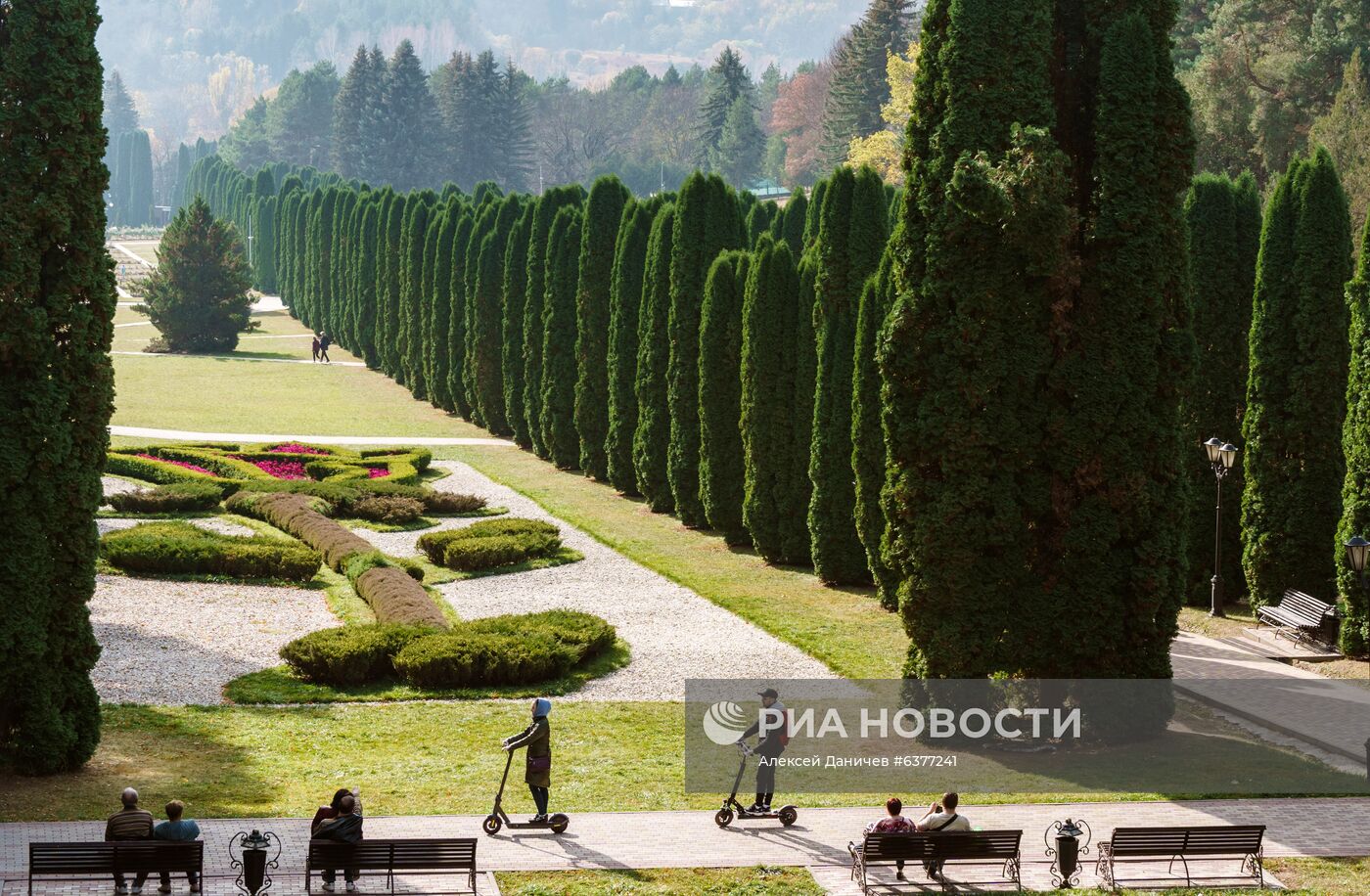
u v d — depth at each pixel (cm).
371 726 2225
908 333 2142
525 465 5322
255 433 5816
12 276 1859
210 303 8550
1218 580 3128
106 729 2164
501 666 2458
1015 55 2070
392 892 1449
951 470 2127
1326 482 2988
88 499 1947
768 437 3619
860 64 12688
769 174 17412
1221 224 3228
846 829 1725
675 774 1997
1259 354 3022
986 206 2020
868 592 3294
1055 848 1650
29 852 1386
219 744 2097
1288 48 6806
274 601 3120
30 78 1872
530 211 5603
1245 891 1506
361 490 4316
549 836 1681
